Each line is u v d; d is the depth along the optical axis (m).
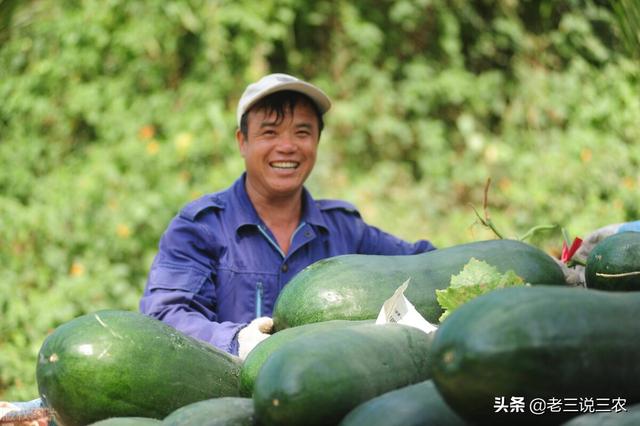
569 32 8.49
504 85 8.45
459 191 8.09
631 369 1.30
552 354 1.26
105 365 1.74
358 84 8.24
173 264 2.94
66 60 7.59
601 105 8.19
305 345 1.47
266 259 3.07
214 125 7.36
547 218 7.62
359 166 8.12
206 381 1.82
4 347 5.66
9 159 7.30
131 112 7.48
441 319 1.89
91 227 6.64
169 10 7.59
